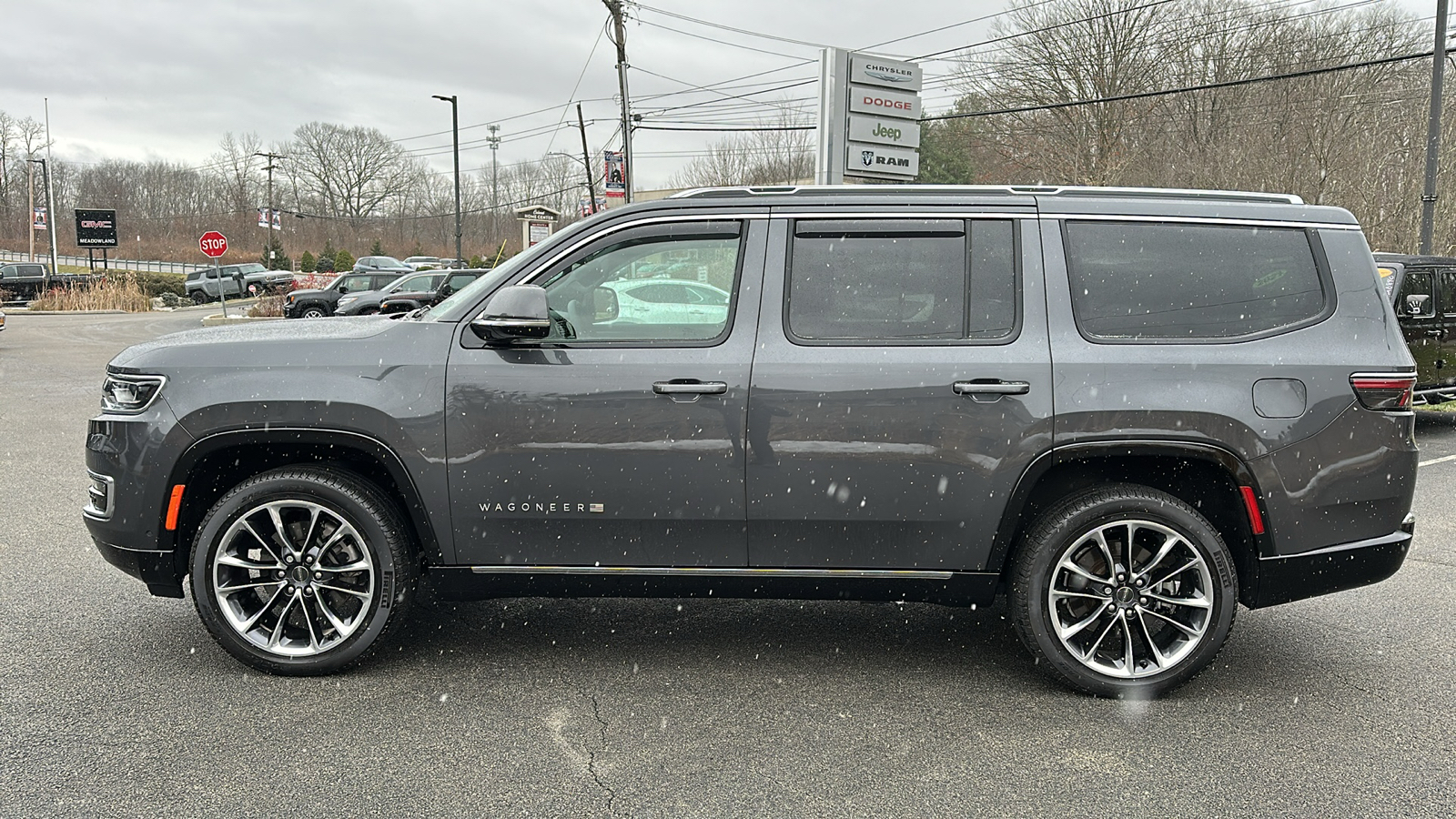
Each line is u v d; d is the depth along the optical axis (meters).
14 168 87.69
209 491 3.95
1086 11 37.00
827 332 3.62
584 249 3.72
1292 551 3.61
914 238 3.67
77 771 3.05
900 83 18.14
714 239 3.71
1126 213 3.70
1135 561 3.74
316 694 3.65
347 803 2.88
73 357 18.44
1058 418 3.54
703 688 3.76
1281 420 3.53
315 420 3.62
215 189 94.12
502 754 3.20
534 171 83.94
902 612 4.72
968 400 3.55
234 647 3.79
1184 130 36.53
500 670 3.92
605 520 3.66
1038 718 3.53
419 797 2.92
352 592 3.77
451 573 3.76
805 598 3.76
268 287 41.81
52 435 9.53
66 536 5.82
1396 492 3.63
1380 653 4.19
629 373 3.60
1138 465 3.75
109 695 3.62
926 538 3.65
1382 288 3.70
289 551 3.76
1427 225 17.19
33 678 3.77
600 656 4.08
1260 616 4.68
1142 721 3.51
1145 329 3.61
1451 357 10.51
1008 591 3.77
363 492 3.70
